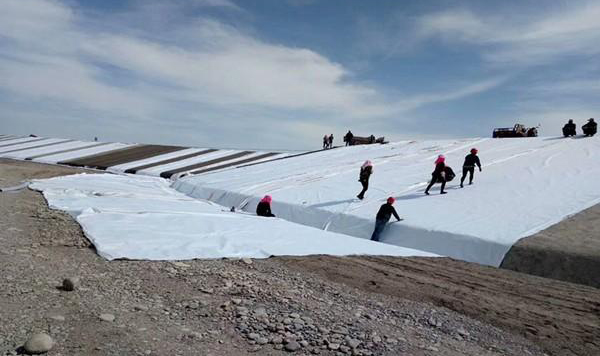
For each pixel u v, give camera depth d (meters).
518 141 28.05
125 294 5.32
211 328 4.50
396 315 5.53
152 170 33.78
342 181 21.44
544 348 4.92
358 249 10.34
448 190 17.58
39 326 4.04
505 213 13.66
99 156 44.00
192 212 13.36
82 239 8.17
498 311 6.21
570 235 11.08
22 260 6.26
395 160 26.34
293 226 12.70
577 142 24.70
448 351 4.46
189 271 6.72
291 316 5.01
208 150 46.06
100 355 3.59
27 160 43.50
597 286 8.92
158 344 3.94
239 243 9.30
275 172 26.39
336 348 4.21
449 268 9.38
